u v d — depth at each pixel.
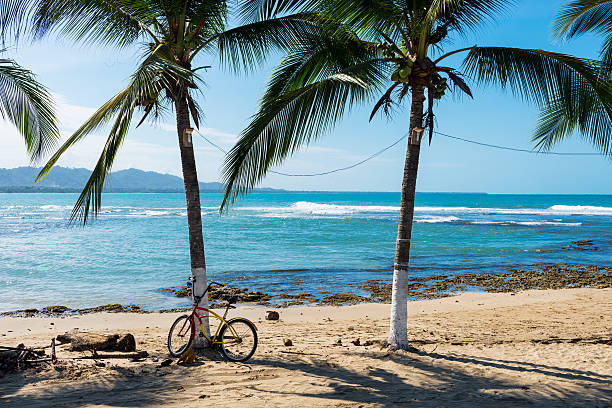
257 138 6.16
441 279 16.91
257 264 20.17
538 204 112.62
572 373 6.00
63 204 109.94
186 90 6.52
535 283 16.09
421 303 12.66
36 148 9.11
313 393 5.13
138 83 4.92
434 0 5.91
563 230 38.31
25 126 8.75
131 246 26.03
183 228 39.50
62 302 12.82
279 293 14.34
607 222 48.34
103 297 13.52
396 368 6.16
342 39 7.52
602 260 22.06
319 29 7.35
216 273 17.89
